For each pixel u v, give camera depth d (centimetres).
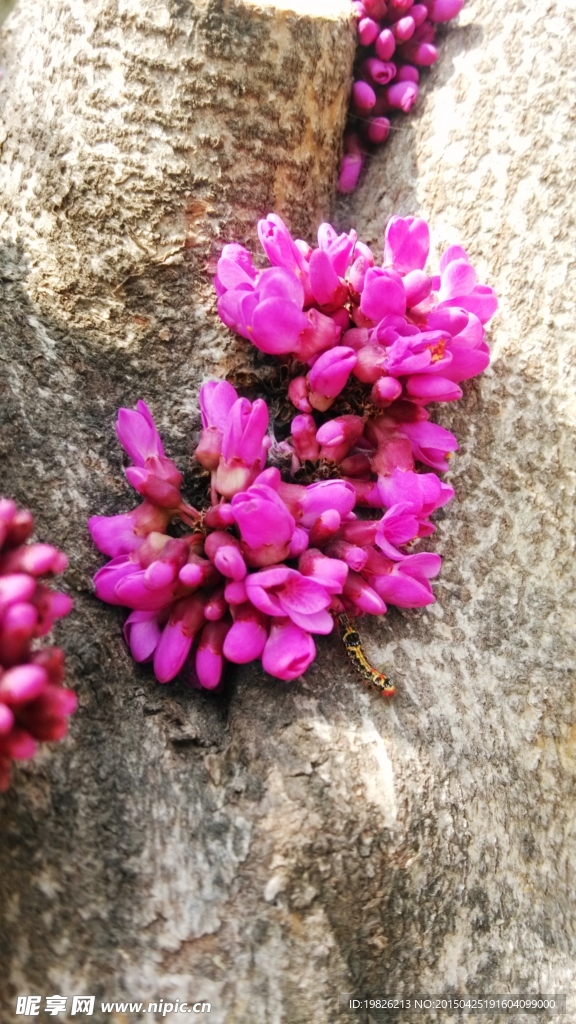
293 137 14
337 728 11
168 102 12
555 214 14
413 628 12
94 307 12
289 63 13
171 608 11
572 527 13
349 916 10
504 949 11
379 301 11
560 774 13
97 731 10
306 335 12
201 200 13
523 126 14
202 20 12
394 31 15
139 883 9
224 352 13
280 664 10
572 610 13
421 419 12
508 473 13
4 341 12
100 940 9
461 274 12
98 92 12
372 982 10
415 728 11
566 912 12
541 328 14
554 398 13
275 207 14
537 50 14
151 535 11
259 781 10
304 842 10
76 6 13
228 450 11
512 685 13
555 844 13
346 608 11
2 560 8
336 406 12
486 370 14
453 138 15
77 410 12
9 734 8
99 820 9
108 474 12
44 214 13
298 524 11
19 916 9
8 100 14
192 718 11
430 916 11
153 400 12
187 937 9
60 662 8
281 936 9
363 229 16
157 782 10
